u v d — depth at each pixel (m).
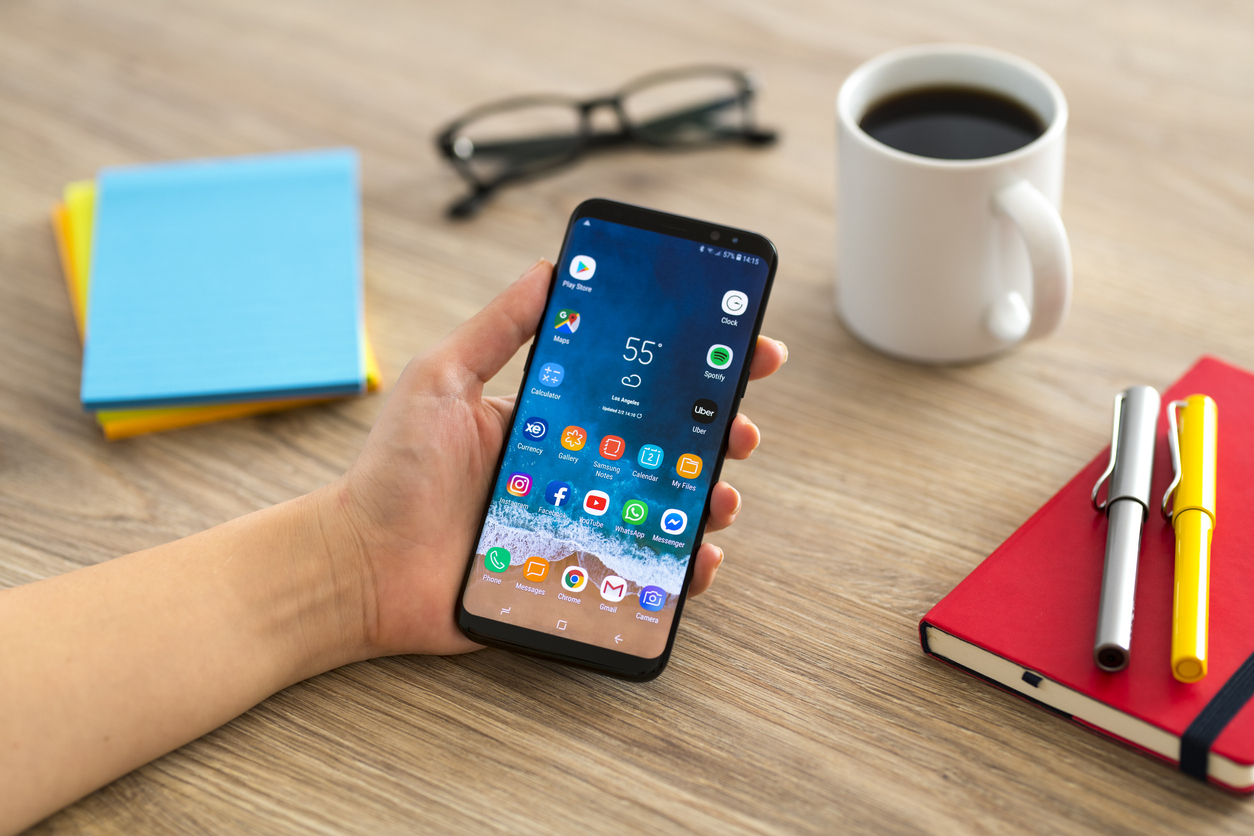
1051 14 1.05
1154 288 0.78
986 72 0.75
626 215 0.62
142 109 1.01
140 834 0.51
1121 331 0.76
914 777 0.53
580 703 0.57
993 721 0.55
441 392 0.58
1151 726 0.51
